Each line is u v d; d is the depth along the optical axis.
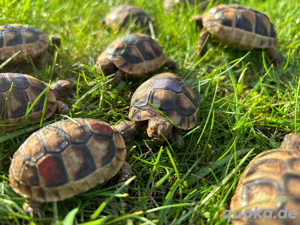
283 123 0.18
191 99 0.17
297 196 0.12
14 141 0.17
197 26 0.27
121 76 0.21
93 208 0.14
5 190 0.13
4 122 0.16
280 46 0.26
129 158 0.16
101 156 0.14
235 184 0.14
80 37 0.25
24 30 0.21
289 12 0.29
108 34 0.27
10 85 0.17
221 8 0.25
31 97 0.17
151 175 0.15
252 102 0.20
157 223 0.13
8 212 0.13
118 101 0.20
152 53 0.22
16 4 0.26
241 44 0.24
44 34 0.22
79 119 0.15
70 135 0.14
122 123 0.16
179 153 0.17
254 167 0.14
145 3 0.34
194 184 0.15
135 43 0.21
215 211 0.13
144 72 0.21
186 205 0.13
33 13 0.27
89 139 0.14
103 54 0.22
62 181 0.13
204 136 0.18
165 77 0.18
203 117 0.18
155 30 0.29
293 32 0.27
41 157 0.13
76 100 0.20
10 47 0.20
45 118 0.17
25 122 0.16
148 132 0.16
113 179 0.15
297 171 0.13
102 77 0.21
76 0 0.31
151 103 0.17
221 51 0.25
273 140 0.17
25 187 0.13
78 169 0.13
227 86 0.22
